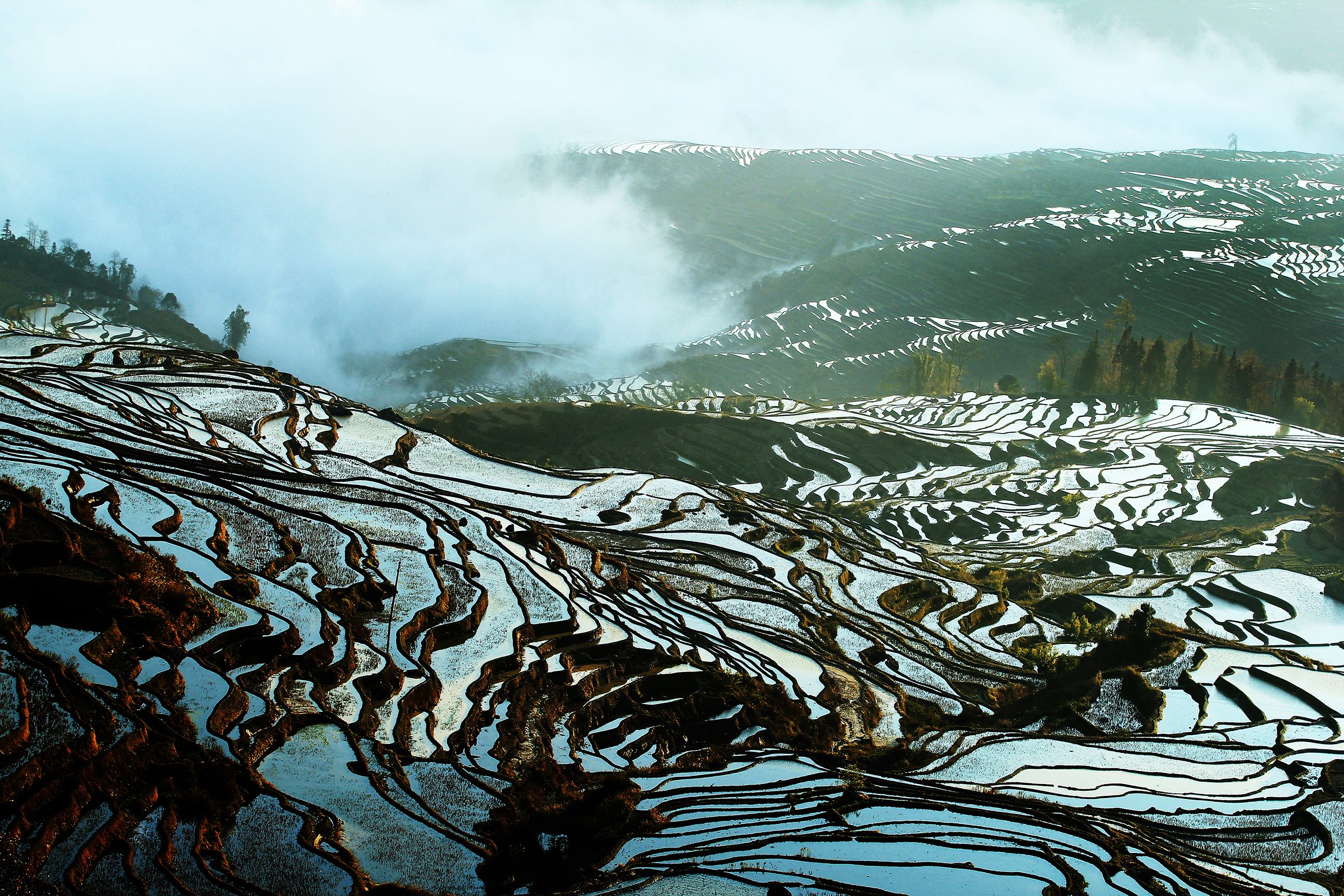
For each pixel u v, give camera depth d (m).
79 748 35.78
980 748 51.62
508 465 85.62
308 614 49.84
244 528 58.53
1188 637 66.75
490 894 34.53
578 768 43.78
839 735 50.81
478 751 43.50
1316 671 61.91
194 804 35.59
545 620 55.22
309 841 34.94
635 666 53.25
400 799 38.84
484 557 62.22
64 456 62.03
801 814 42.91
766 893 36.53
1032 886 38.31
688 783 45.00
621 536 73.50
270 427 79.56
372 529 62.94
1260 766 50.72
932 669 60.22
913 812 43.97
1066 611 74.06
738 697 51.84
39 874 31.02
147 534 54.00
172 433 72.56
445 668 49.47
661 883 36.69
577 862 37.56
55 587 44.03
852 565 76.44
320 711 43.06
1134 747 52.56
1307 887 40.47
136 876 31.72
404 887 33.62
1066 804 46.06
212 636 45.78
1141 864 40.75
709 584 67.19
